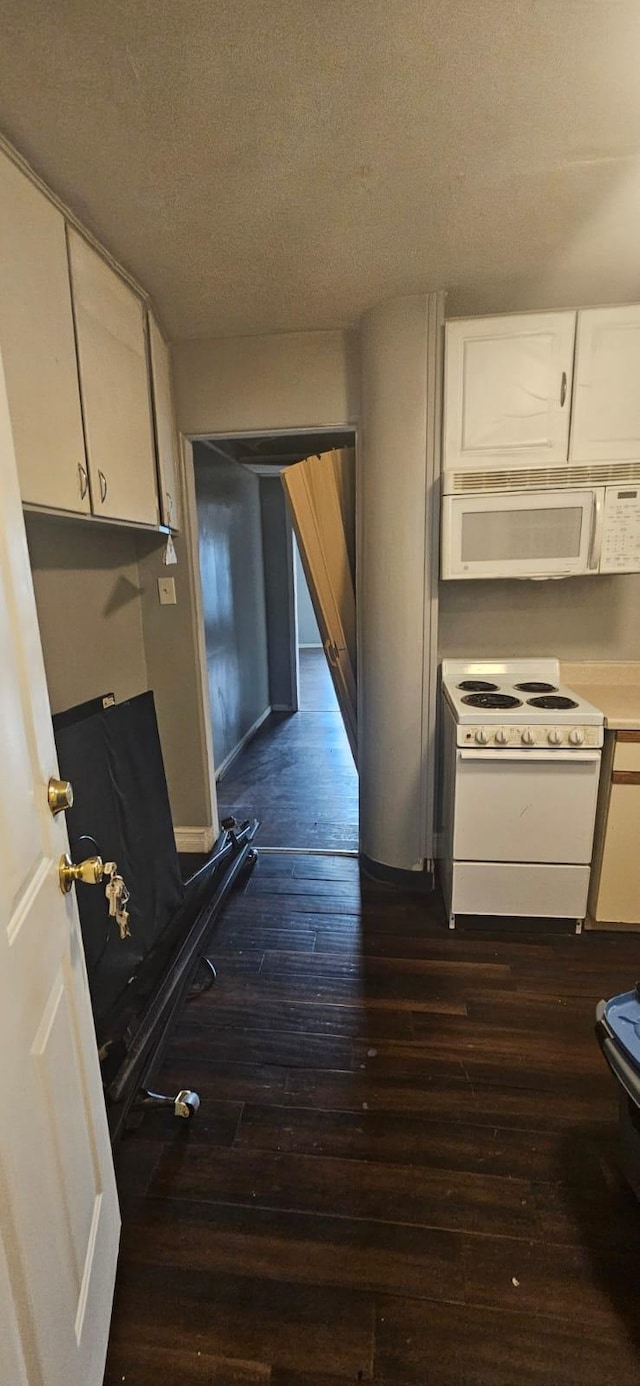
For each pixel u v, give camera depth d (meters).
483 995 1.97
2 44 1.08
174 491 2.50
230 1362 1.08
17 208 1.34
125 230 1.70
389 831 2.60
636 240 1.81
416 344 2.15
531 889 2.24
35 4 1.00
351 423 2.43
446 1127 1.51
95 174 1.45
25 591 0.92
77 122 1.27
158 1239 1.28
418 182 1.52
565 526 2.14
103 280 1.78
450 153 1.41
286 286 2.05
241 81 1.18
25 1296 0.75
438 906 2.49
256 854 2.87
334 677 2.87
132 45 1.09
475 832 2.20
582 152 1.41
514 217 1.68
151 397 2.21
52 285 1.49
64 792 0.97
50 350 1.48
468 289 2.12
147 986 1.97
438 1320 1.13
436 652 2.43
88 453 1.69
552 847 2.19
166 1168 1.42
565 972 2.08
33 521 1.88
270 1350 1.10
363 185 1.52
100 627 2.35
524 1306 1.15
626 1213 1.31
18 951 0.79
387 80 1.19
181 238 1.75
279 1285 1.19
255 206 1.60
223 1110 1.57
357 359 2.38
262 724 5.32
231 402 2.47
